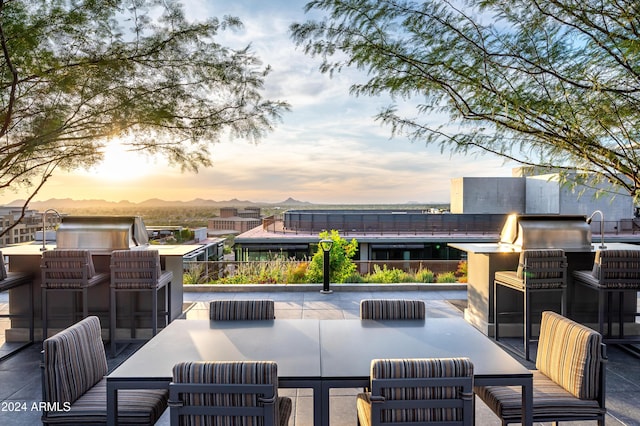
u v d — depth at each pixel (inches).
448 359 79.0
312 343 107.0
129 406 99.0
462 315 257.4
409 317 131.0
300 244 754.8
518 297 223.1
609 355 191.9
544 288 188.4
